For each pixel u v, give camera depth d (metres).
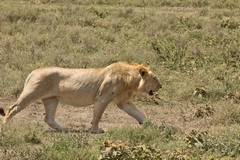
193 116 21.73
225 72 28.34
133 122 21.39
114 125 20.80
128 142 17.55
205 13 52.38
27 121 20.28
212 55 31.83
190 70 28.91
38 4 58.62
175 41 35.38
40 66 28.39
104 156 14.77
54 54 30.81
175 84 26.06
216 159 15.93
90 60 30.09
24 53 31.44
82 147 16.70
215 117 21.09
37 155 15.39
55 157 15.39
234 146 16.72
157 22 44.06
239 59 31.06
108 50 33.09
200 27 43.94
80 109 23.16
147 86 19.73
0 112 19.62
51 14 47.50
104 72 19.56
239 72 28.59
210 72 28.28
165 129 18.45
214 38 36.41
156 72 28.06
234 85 25.84
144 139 17.77
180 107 23.41
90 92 19.45
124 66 19.73
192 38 38.25
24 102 19.33
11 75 26.66
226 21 44.22
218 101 24.27
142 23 43.59
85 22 44.28
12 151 15.84
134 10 55.31
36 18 46.25
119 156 14.76
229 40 36.12
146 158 14.80
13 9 49.72
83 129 19.98
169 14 49.06
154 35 38.47
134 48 33.47
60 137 17.64
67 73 19.58
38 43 35.41
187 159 15.57
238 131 18.91
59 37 37.59
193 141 16.98
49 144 17.31
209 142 17.00
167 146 17.06
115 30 41.50
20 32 39.88
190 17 47.41
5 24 42.56
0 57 30.70
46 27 41.38
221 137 17.64
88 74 19.55
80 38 36.38
